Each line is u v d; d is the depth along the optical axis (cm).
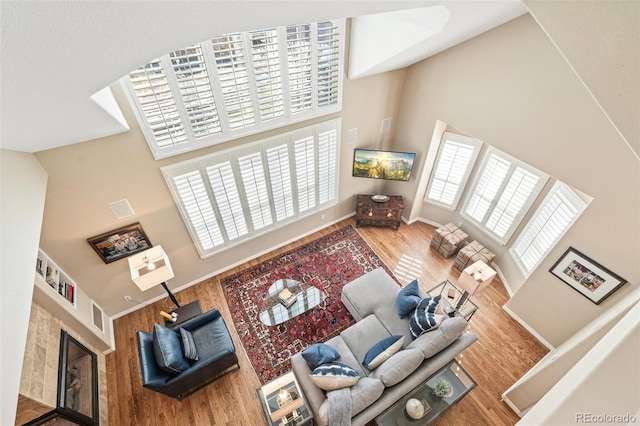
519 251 462
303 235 576
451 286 444
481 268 374
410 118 510
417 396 312
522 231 461
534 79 329
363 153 511
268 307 423
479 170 496
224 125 375
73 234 355
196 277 494
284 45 359
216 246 474
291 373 336
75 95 190
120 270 416
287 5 156
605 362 77
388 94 488
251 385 380
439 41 334
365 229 596
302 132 443
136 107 317
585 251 338
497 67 360
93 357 371
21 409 258
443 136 505
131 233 388
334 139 483
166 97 328
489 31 352
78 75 160
